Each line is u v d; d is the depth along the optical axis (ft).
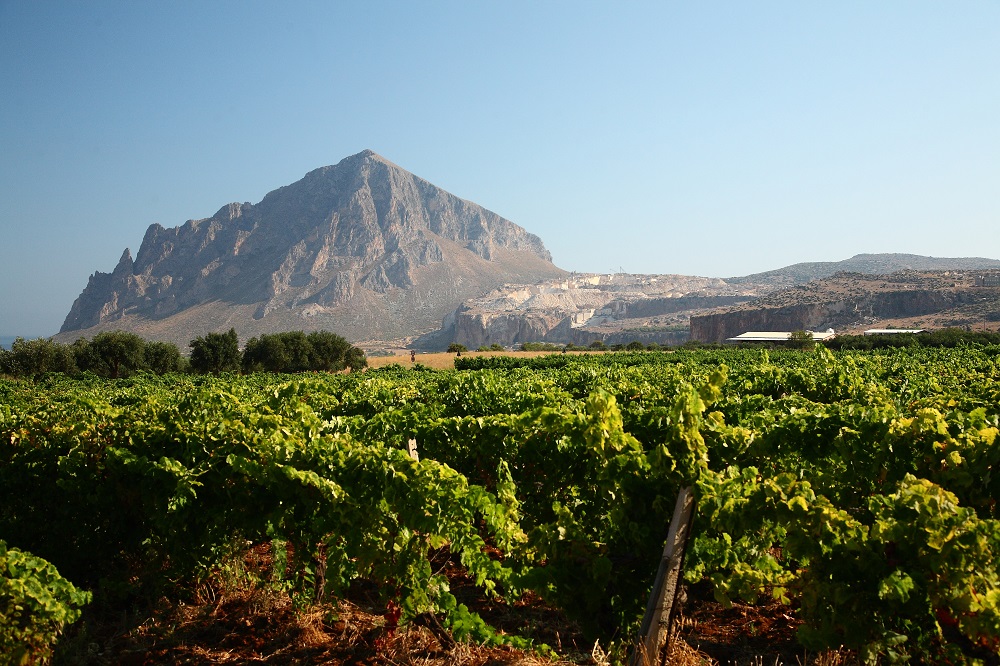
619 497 16.99
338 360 234.79
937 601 13.52
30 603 14.03
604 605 16.42
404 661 15.62
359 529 16.15
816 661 14.96
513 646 15.40
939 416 17.01
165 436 20.65
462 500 15.78
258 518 17.94
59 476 21.20
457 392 35.83
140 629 17.66
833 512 14.02
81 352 185.06
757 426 21.86
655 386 40.50
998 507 15.97
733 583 16.12
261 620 18.29
